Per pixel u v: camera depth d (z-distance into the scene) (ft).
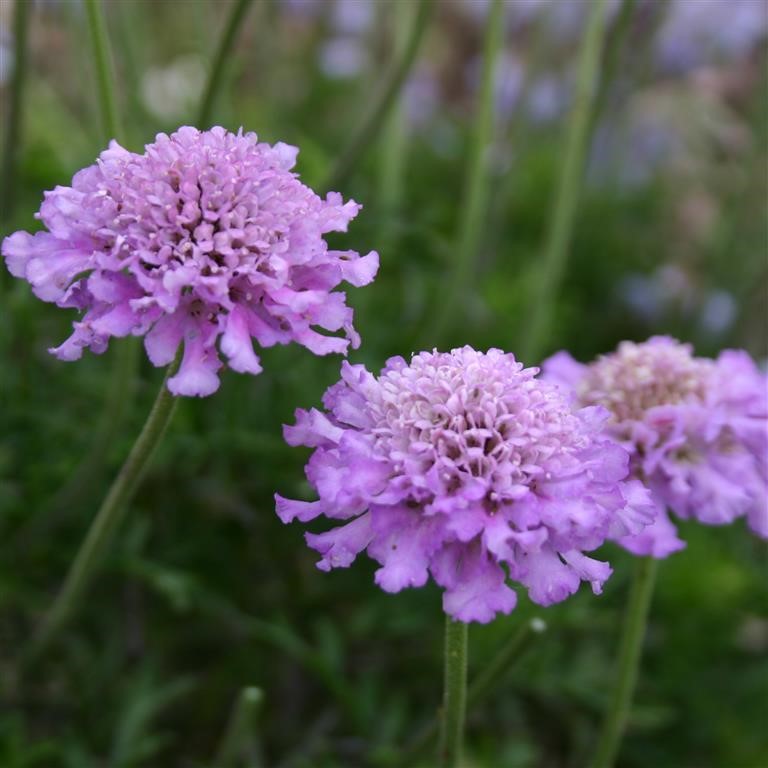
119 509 0.78
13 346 1.03
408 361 1.21
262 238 0.64
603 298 1.63
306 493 1.04
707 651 1.14
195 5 1.22
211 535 1.08
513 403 0.64
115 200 0.65
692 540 1.17
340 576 1.10
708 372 0.86
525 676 1.04
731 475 0.82
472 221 1.15
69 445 1.05
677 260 1.74
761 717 1.12
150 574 0.98
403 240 1.39
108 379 1.07
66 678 1.03
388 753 0.92
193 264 0.63
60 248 0.66
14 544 1.01
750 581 1.15
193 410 1.07
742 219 1.53
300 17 1.91
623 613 1.12
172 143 0.66
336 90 1.85
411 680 1.10
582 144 1.12
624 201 1.76
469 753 1.03
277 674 1.09
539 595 0.62
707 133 1.76
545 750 1.11
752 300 1.49
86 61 1.17
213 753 1.06
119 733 0.96
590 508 0.61
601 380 0.86
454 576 0.62
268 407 1.10
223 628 1.09
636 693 1.12
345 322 0.65
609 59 1.13
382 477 0.63
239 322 0.63
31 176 1.26
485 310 1.36
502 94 1.73
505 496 0.62
